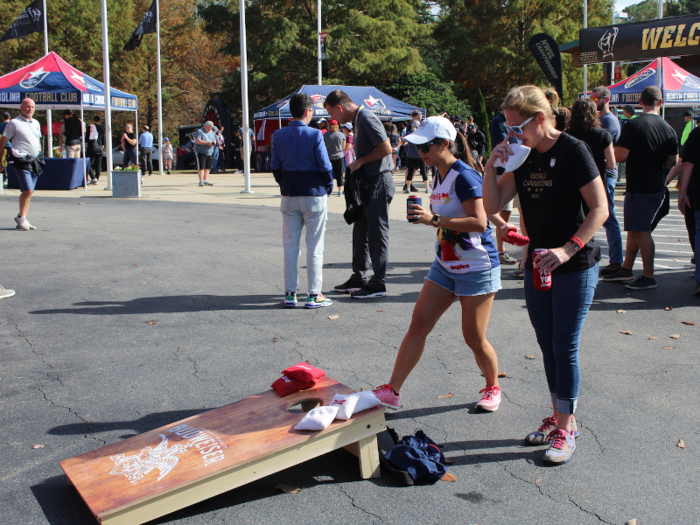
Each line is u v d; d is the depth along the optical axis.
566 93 38.03
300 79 34.25
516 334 5.35
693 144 6.32
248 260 8.20
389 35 34.44
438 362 4.68
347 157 16.92
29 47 36.66
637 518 2.80
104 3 16.77
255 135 30.83
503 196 3.41
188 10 43.69
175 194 16.61
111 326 5.50
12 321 5.61
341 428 3.01
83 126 16.83
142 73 41.09
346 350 4.94
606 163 6.16
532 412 3.86
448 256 3.54
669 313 5.93
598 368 4.59
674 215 13.16
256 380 4.34
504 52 36.81
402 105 26.48
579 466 3.24
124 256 8.34
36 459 3.28
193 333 5.34
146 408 3.89
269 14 36.09
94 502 2.52
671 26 17.17
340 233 10.55
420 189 18.05
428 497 2.97
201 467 2.73
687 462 3.28
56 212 12.28
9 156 10.02
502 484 3.08
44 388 4.19
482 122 33.06
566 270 3.18
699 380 4.35
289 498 2.96
